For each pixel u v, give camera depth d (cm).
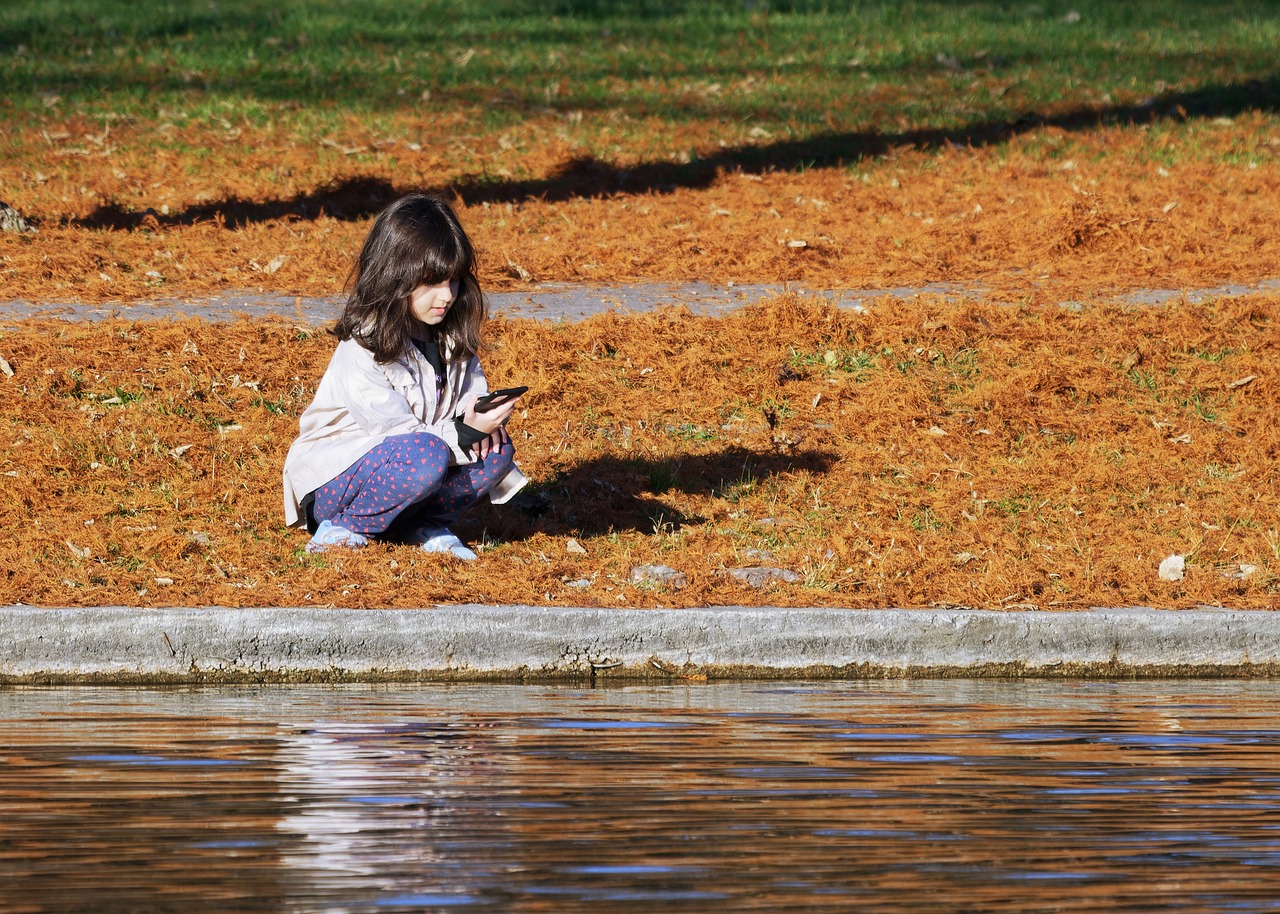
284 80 6419
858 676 2083
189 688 1928
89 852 1116
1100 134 5809
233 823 1195
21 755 1452
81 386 2995
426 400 2305
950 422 3031
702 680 2031
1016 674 2112
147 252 4122
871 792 1309
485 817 1217
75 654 1972
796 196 4950
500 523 2541
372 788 1315
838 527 2591
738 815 1227
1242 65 7000
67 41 6994
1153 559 2477
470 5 8006
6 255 3984
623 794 1297
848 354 3284
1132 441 2995
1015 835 1174
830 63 6988
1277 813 1246
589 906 997
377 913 980
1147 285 3794
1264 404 3153
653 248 4144
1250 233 4284
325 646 2000
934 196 4872
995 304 3550
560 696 1861
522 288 3809
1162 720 1691
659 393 3123
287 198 4888
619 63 6894
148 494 2600
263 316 3466
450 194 5038
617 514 2614
